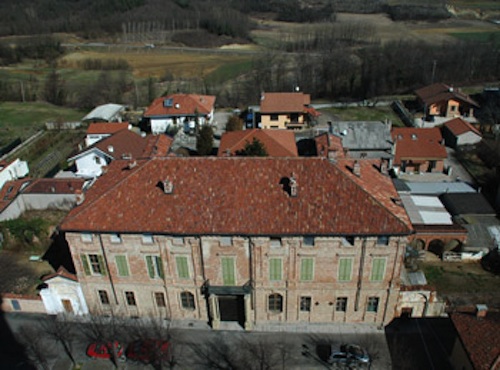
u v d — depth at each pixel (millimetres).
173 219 44281
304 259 44938
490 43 148875
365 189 45000
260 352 45781
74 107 137875
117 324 48656
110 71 165375
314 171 45906
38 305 51500
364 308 48062
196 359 45594
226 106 129500
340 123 84812
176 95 110312
